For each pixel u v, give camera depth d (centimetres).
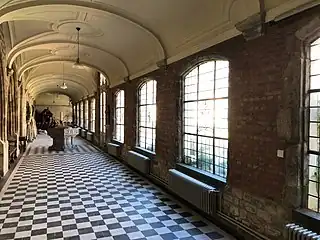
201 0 449
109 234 403
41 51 1018
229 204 428
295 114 318
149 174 751
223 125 476
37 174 803
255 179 377
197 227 433
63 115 3203
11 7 502
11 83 1022
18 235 397
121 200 566
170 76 638
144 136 852
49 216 471
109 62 1037
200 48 509
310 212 304
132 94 918
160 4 516
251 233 377
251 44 385
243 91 403
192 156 573
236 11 403
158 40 638
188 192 505
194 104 568
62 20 649
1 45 693
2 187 655
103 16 605
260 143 369
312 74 314
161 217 473
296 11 310
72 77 1675
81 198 576
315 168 310
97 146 1500
